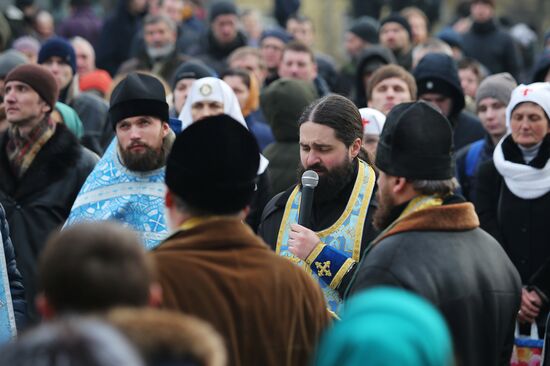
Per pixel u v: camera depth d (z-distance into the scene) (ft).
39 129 42.34
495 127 47.78
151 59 67.21
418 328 17.10
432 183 25.82
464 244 25.77
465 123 52.31
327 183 31.96
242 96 52.95
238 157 24.09
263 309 23.52
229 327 23.20
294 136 44.06
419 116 25.80
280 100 43.83
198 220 24.26
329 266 30.73
